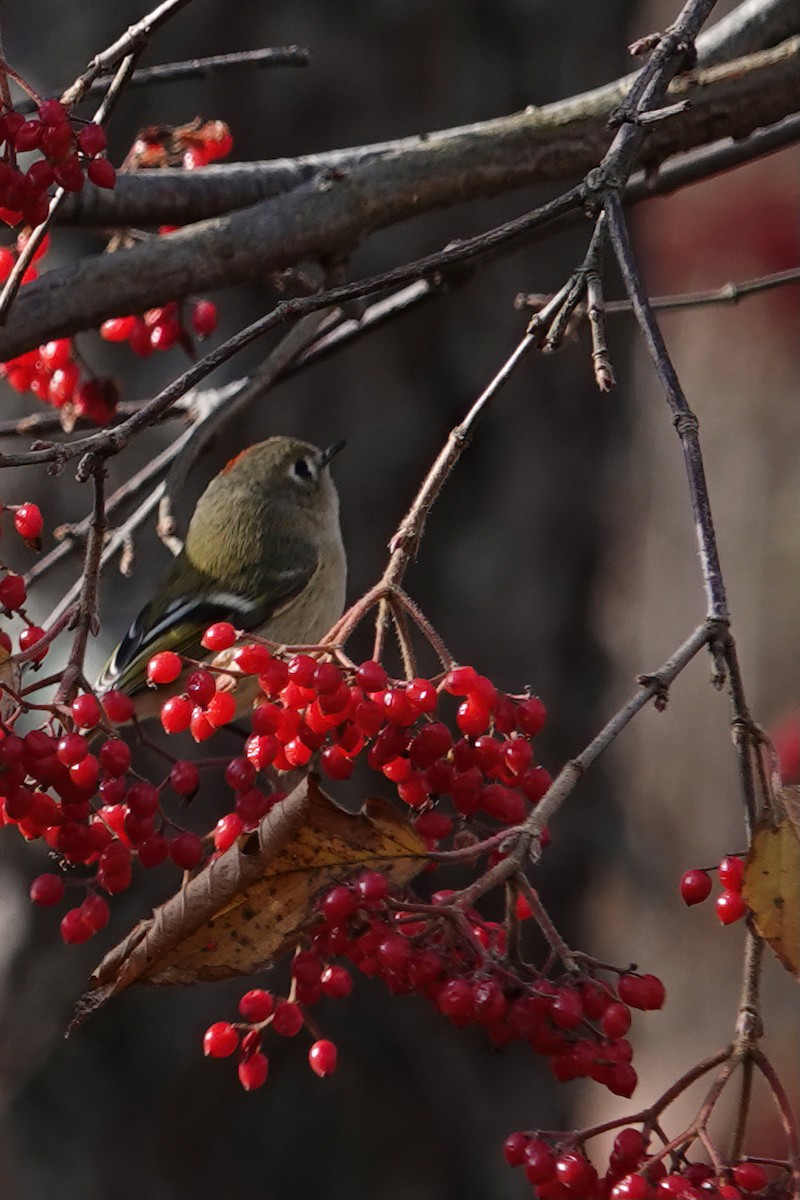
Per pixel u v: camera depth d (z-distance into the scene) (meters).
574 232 11.69
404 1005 10.85
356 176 6.75
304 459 9.16
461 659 11.34
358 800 10.47
